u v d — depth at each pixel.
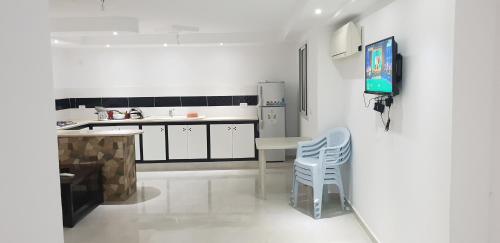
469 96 2.20
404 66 3.03
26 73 1.25
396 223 3.25
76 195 5.09
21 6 1.23
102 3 4.37
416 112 2.79
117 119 7.84
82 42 7.47
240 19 5.77
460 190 2.25
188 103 8.16
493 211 2.24
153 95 8.14
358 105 4.46
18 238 1.21
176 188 6.14
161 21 5.82
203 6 4.70
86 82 8.08
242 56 8.09
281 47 8.05
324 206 5.07
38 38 1.33
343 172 5.21
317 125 5.36
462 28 2.18
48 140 1.38
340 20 4.88
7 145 1.16
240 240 4.03
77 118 8.12
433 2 2.48
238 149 7.74
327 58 5.24
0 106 1.13
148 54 8.05
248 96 8.17
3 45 1.14
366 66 3.80
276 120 7.69
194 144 7.68
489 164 2.22
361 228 4.30
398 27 3.17
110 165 5.49
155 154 7.67
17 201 1.21
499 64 2.16
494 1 2.15
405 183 3.03
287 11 5.11
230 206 5.17
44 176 1.35
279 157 7.86
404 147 3.04
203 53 8.08
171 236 4.17
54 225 1.42
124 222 4.62
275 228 4.34
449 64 2.25
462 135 2.22
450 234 2.29
